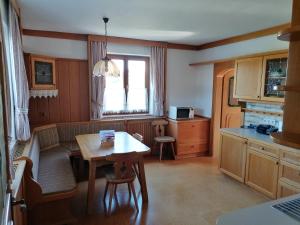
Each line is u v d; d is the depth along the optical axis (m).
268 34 3.68
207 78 5.07
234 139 3.61
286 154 2.80
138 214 2.72
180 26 3.64
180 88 5.34
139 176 3.07
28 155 2.30
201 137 5.03
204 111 5.21
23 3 2.68
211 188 3.43
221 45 4.66
